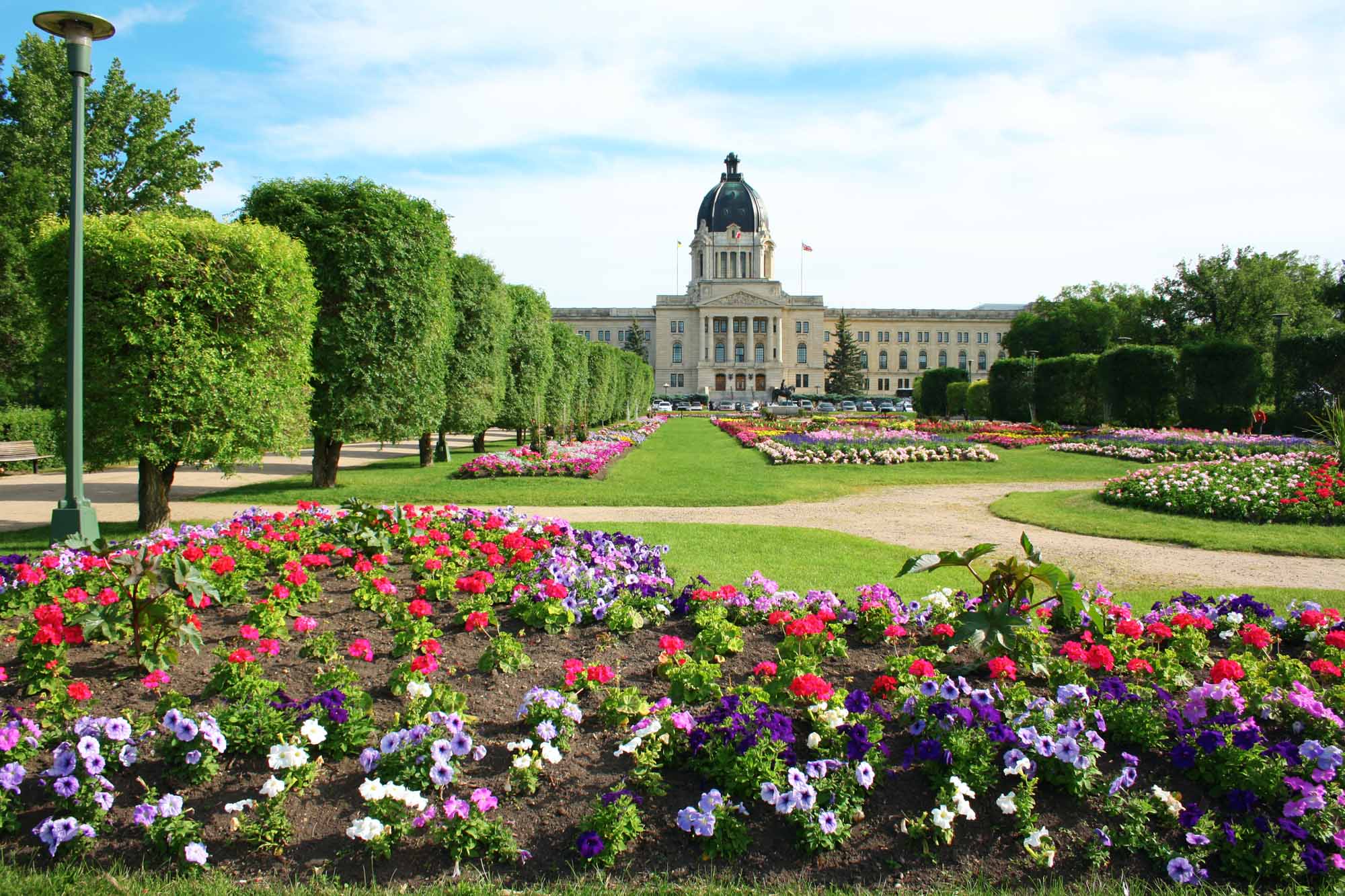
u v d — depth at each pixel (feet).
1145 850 15.20
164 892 13.70
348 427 68.54
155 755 16.66
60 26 36.81
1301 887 14.42
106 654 20.95
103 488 74.54
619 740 17.81
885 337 493.36
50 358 47.96
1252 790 15.88
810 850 14.92
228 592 25.43
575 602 24.39
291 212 68.03
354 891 13.85
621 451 107.76
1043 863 14.76
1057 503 64.44
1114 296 339.16
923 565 20.83
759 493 69.51
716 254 483.92
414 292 71.51
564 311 483.10
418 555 30.19
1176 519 55.36
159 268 45.73
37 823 15.24
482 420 99.09
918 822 15.24
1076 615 23.41
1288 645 23.82
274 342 51.16
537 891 13.97
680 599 25.50
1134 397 149.69
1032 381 179.52
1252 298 226.99
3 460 91.66
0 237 110.73
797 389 475.31
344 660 21.21
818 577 35.58
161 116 137.80
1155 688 18.51
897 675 19.70
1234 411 138.10
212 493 67.72
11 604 24.39
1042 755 16.10
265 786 15.14
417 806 14.90
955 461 102.17
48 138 128.06
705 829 14.65
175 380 46.01
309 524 35.27
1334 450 70.74
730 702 17.56
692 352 470.39
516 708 19.02
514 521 38.37
